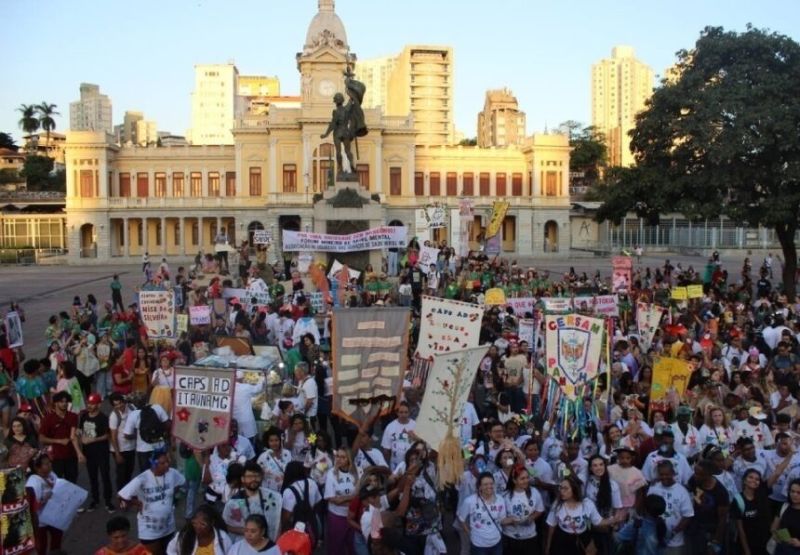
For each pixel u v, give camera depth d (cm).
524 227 9962
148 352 2108
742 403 1466
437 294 3189
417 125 16888
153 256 9712
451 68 16962
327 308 2773
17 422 1388
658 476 1133
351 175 4069
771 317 2441
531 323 2128
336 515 1131
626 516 1136
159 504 1125
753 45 3906
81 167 9394
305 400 1566
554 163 10031
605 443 1359
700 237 9562
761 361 1978
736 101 3812
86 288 5675
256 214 9581
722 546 1127
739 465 1259
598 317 1436
